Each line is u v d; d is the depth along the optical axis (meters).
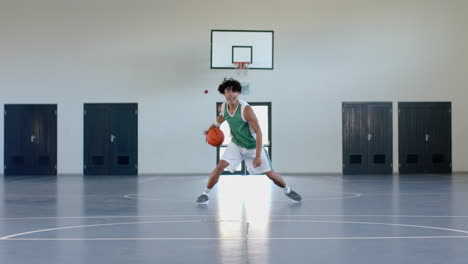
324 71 14.85
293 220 5.00
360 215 5.40
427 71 14.92
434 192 8.55
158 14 14.81
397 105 14.87
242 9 14.80
